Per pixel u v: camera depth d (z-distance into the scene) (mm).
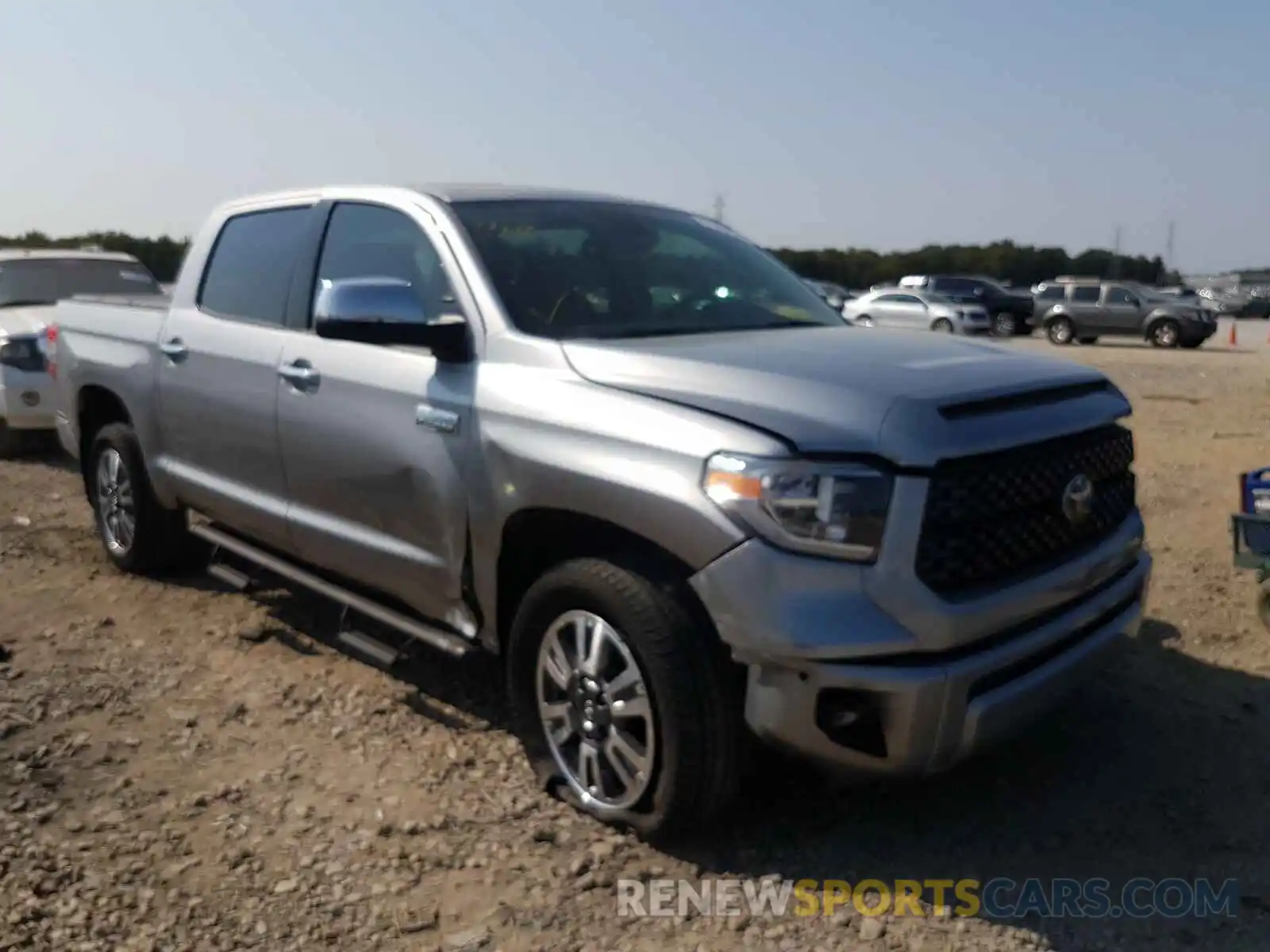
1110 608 3766
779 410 3236
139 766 4059
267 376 4762
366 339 3818
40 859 3441
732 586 3139
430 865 3473
